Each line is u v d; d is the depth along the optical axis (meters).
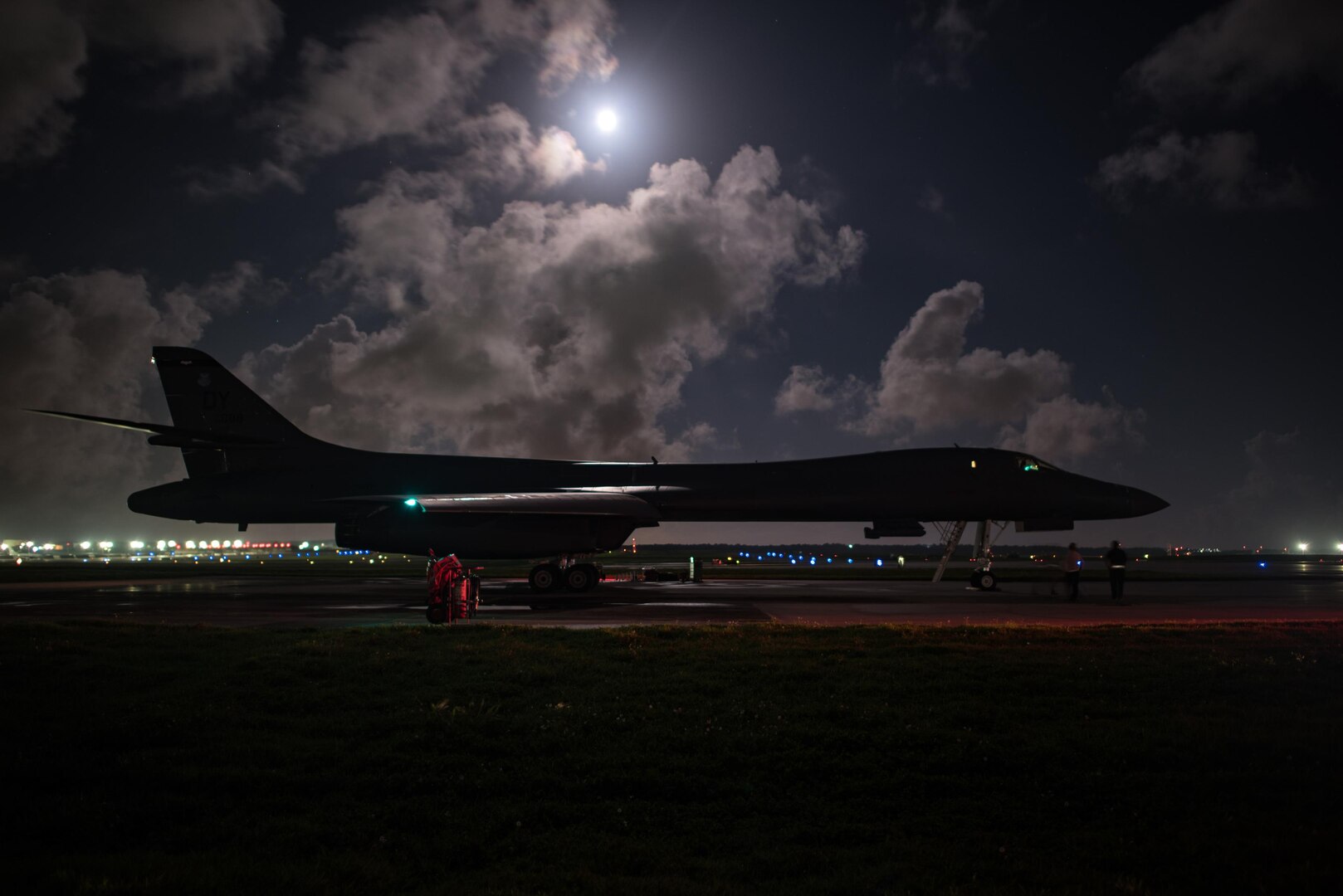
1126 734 8.07
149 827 5.92
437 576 16.42
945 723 8.51
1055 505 28.17
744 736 7.96
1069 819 6.13
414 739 7.86
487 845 5.65
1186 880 5.07
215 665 11.21
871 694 9.71
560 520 25.91
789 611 20.34
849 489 28.12
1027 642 13.45
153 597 24.69
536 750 7.66
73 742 7.93
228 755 7.47
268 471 29.59
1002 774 7.10
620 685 10.12
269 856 5.43
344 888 4.95
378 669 10.94
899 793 6.68
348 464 29.41
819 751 7.60
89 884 4.84
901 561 72.25
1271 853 5.43
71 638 13.37
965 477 28.16
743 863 5.35
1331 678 10.63
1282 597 24.92
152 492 29.42
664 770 7.14
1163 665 11.30
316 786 6.73
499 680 10.37
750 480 28.38
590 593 25.92
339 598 24.28
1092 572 42.56
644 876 5.18
